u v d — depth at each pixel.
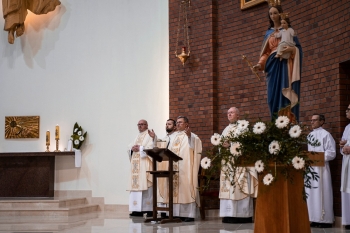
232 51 10.94
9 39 12.84
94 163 12.52
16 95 13.09
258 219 5.43
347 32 8.56
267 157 5.28
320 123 8.74
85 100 12.72
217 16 11.20
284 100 6.11
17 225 8.95
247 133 5.42
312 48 9.38
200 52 11.23
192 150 9.92
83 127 12.66
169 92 11.58
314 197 8.55
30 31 13.13
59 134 12.70
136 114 12.31
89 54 12.79
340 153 8.77
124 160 12.31
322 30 9.16
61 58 12.95
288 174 5.27
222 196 9.22
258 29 10.53
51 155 12.19
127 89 12.44
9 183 12.51
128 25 12.57
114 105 12.51
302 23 9.62
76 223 9.27
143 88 12.31
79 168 12.59
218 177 9.80
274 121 5.45
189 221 9.66
